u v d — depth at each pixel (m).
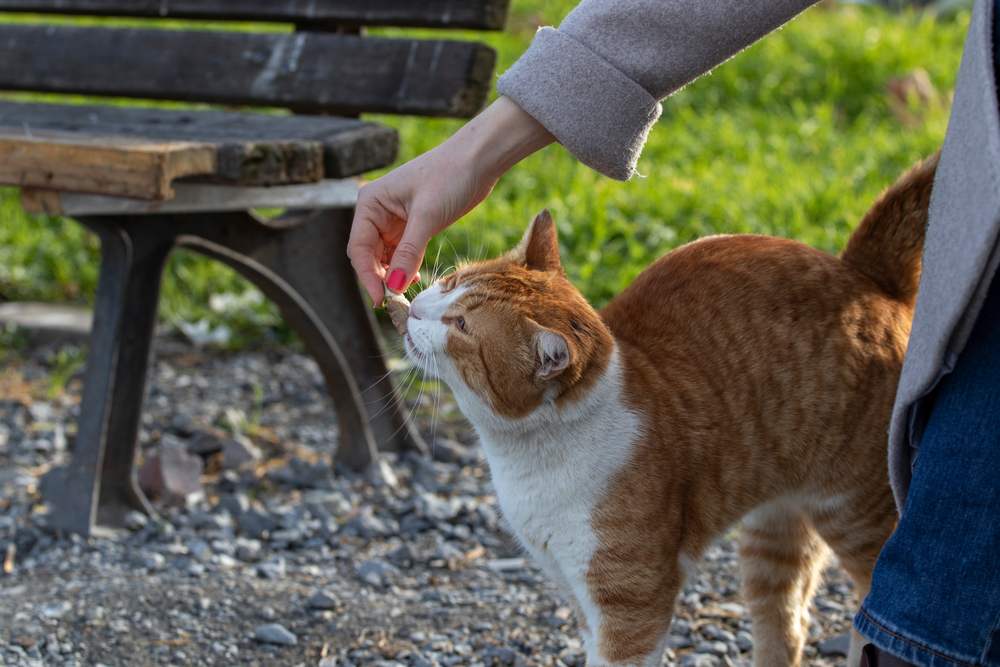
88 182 2.76
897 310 2.34
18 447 3.99
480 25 3.43
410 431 3.90
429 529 3.41
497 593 3.02
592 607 2.30
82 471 3.26
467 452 3.93
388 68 3.45
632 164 1.94
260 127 3.30
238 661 2.66
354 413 3.72
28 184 2.85
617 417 2.21
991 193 1.46
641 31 1.87
